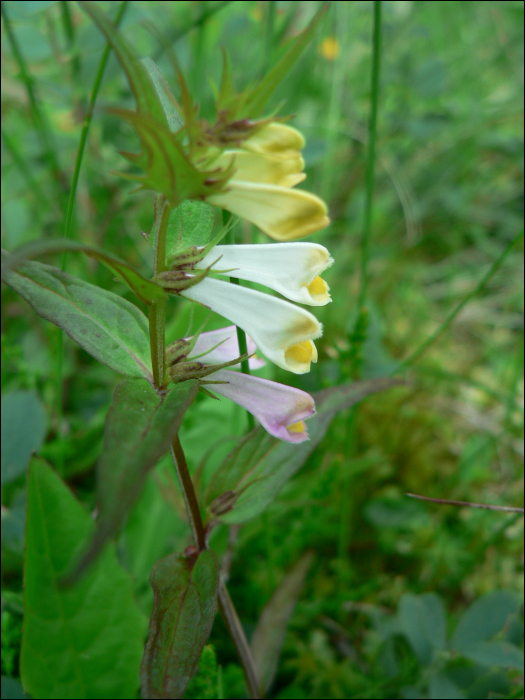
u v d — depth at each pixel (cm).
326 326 16
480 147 21
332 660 11
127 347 7
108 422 6
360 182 21
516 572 12
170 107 7
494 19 22
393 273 19
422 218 20
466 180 21
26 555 8
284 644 11
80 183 17
